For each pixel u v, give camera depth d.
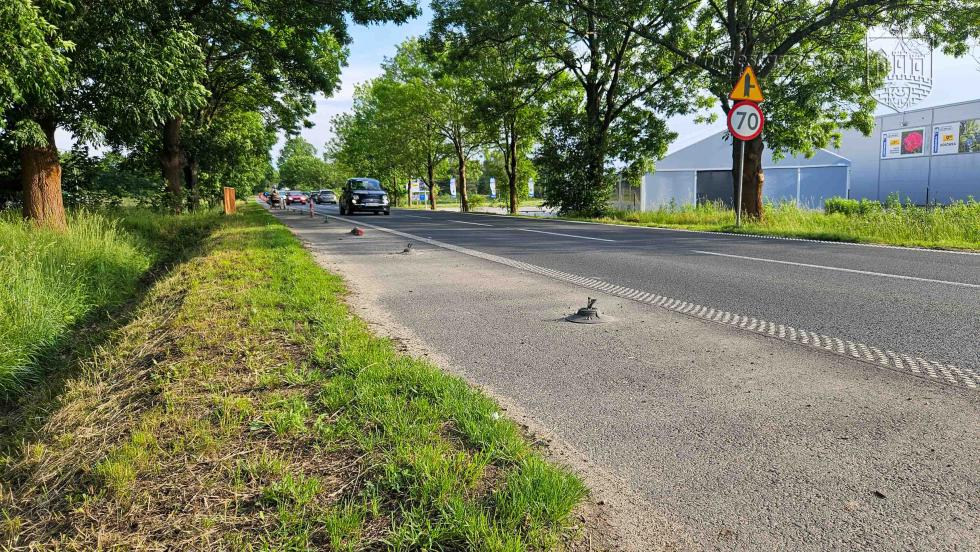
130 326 5.15
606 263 9.21
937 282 6.80
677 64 25.59
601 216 27.31
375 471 2.30
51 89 8.77
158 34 10.92
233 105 32.12
